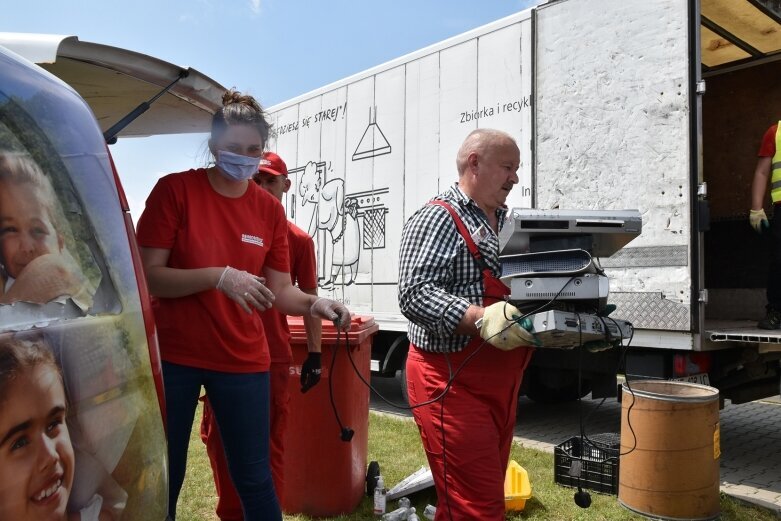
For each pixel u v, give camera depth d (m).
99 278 1.28
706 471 3.61
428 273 2.21
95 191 1.35
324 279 7.44
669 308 4.54
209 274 2.11
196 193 2.31
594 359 5.16
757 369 5.12
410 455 4.84
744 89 6.63
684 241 4.48
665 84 4.59
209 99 2.82
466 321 2.08
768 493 4.30
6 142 1.10
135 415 1.32
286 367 3.22
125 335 1.33
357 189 7.02
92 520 1.15
